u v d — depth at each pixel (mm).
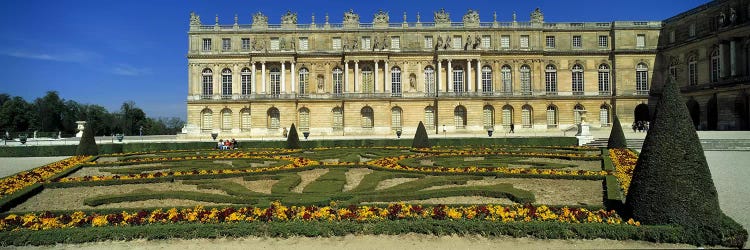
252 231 15445
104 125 158000
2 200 20422
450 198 20641
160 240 15266
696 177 15000
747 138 48469
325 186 22969
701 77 78500
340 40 89938
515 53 89062
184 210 17078
